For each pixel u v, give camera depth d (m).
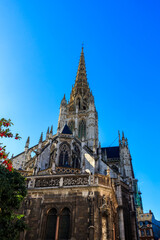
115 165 83.62
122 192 45.22
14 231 20.19
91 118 96.56
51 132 74.06
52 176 27.44
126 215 43.00
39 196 26.16
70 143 58.75
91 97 104.25
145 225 77.88
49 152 53.66
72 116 101.50
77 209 24.45
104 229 23.55
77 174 27.08
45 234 23.81
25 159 69.56
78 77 128.00
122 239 36.81
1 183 18.62
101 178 26.77
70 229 23.30
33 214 25.00
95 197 24.92
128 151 83.75
